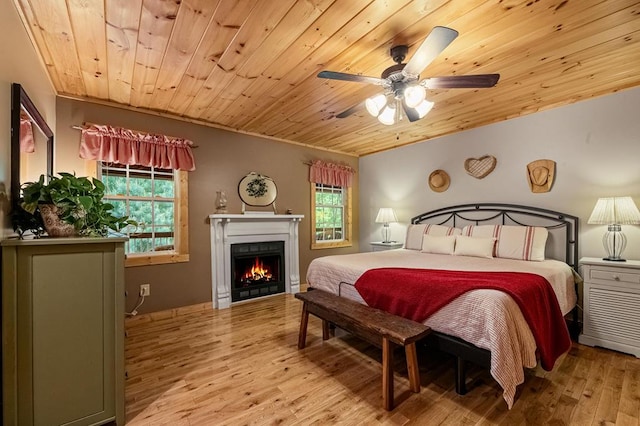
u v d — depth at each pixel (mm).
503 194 3846
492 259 3299
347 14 1821
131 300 3381
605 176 3043
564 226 3314
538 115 3531
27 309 1477
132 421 1745
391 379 1858
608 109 3029
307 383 2145
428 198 4746
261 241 4422
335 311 2338
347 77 2004
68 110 3047
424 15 1833
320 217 5418
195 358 2525
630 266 2516
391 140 4863
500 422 1712
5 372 1433
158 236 3664
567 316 3186
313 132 4410
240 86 2848
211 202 4000
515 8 1775
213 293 3953
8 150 1649
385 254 3746
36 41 2107
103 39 2084
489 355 1788
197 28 1960
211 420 1755
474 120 3879
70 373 1579
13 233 1725
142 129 3477
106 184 3332
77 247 1604
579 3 1737
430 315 2102
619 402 1876
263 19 1867
